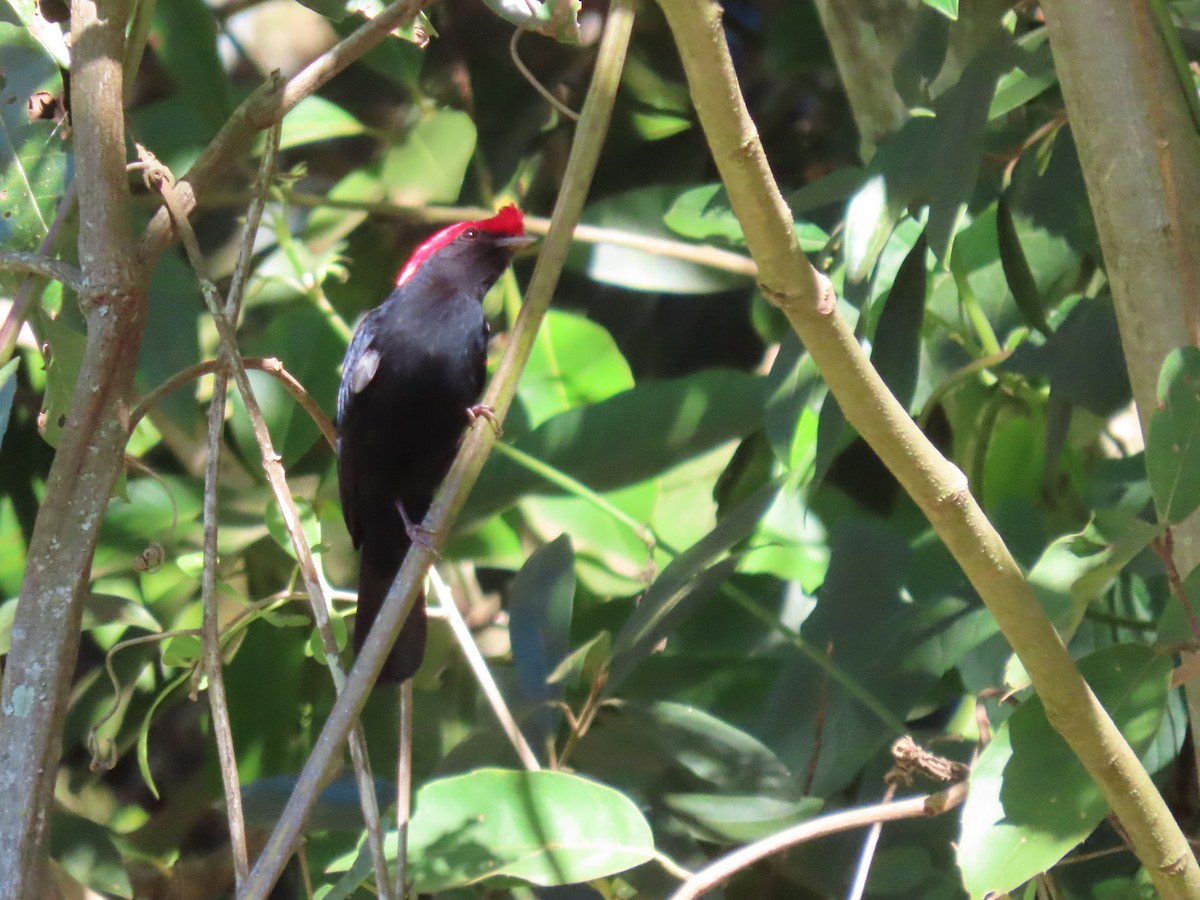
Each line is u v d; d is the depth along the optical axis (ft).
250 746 23.49
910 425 11.13
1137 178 13.65
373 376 21.40
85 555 14.12
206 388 24.86
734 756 18.29
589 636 23.58
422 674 24.18
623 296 28.96
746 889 20.62
